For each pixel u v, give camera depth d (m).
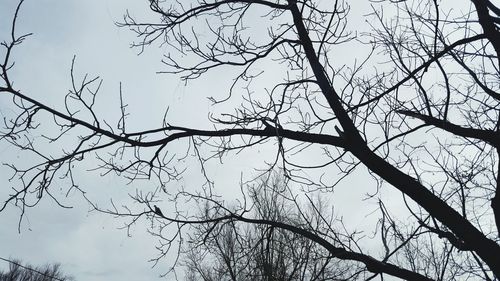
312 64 4.73
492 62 4.90
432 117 4.48
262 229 4.93
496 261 3.92
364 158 4.40
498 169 4.36
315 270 4.70
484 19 4.28
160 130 4.60
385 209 4.65
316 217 5.11
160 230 4.82
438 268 5.54
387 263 4.48
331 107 4.61
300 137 4.61
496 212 4.32
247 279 5.16
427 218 4.80
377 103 4.80
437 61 4.28
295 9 4.90
